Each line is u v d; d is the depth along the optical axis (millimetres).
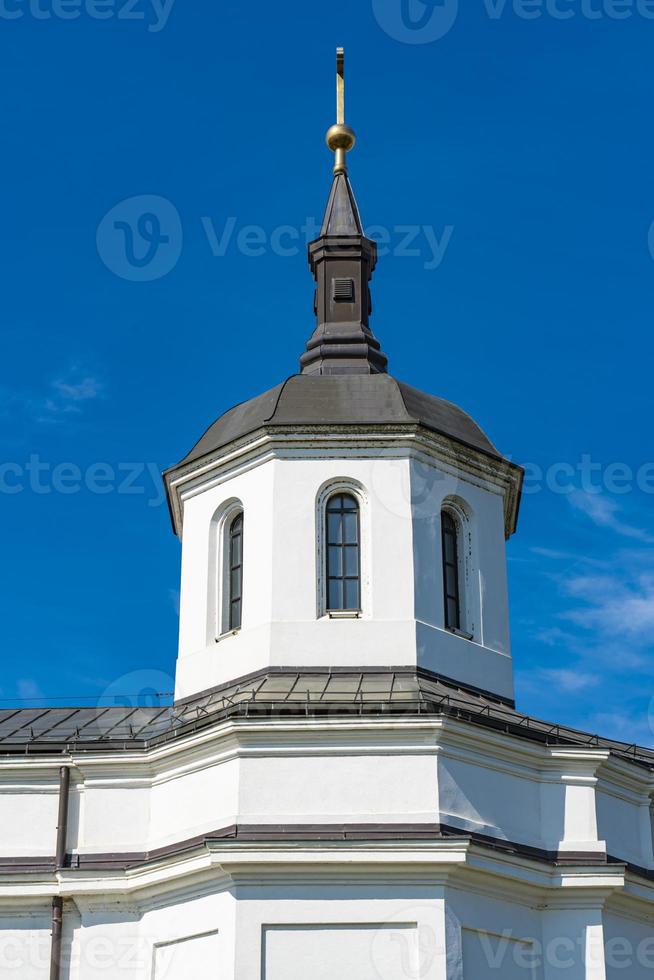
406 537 33281
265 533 33438
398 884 28688
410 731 29781
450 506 34750
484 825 29734
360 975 28172
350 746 29812
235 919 28469
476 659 33219
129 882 30031
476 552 34438
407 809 29328
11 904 30562
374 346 37375
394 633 32312
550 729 32344
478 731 30156
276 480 33781
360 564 33344
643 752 34469
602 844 30438
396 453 33969
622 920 30609
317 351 37062
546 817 30766
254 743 29922
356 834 29031
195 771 30547
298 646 32219
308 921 28484
